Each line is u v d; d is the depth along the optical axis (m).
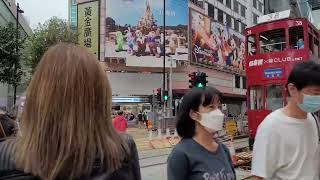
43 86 1.79
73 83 1.79
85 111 1.79
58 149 1.72
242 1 65.44
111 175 1.75
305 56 14.80
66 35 38.09
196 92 3.19
